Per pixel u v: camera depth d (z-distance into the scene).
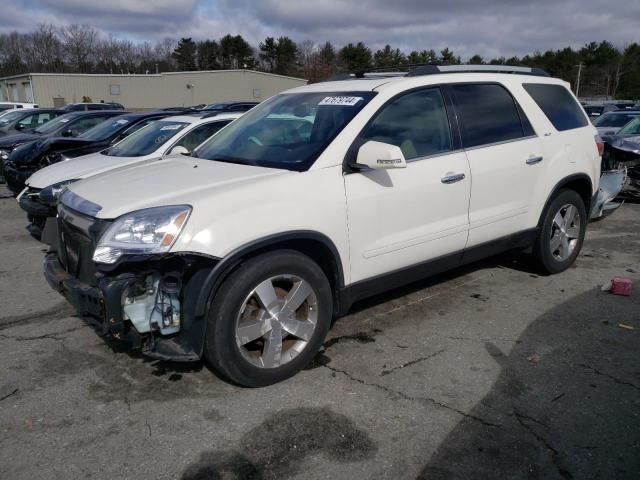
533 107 5.00
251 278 3.22
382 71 4.81
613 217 8.52
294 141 3.91
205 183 3.43
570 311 4.61
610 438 2.93
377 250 3.84
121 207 3.20
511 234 4.84
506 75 4.95
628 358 3.79
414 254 4.08
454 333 4.20
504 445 2.88
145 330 3.16
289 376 3.53
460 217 4.33
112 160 7.03
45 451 2.86
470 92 4.55
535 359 3.78
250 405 3.26
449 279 5.39
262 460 2.78
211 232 3.08
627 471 2.68
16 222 8.26
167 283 3.13
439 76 4.40
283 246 3.44
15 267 6.04
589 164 5.41
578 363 3.73
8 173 9.02
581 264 5.92
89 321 3.25
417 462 2.76
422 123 4.16
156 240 3.01
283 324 3.41
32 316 4.63
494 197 4.57
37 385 3.51
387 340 4.09
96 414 3.19
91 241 3.22
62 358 3.87
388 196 3.82
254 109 4.83
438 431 3.00
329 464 2.75
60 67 79.38
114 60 85.62
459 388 3.43
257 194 3.30
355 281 3.79
